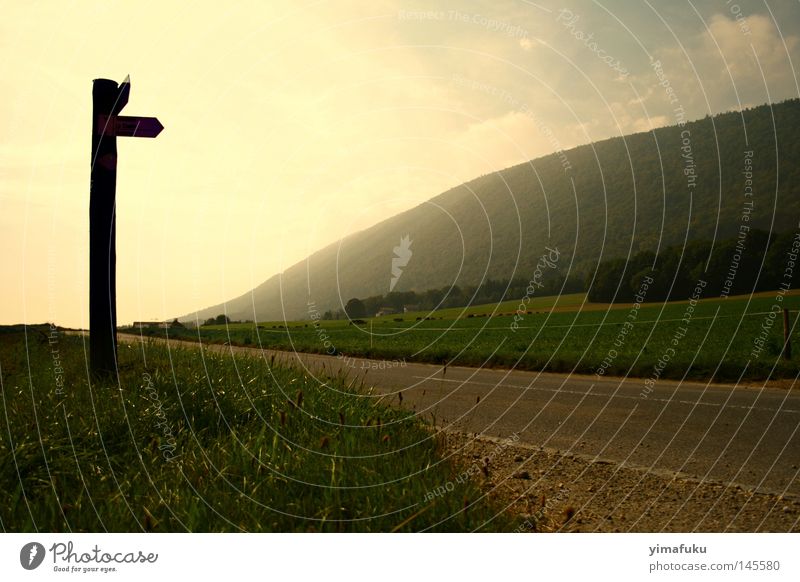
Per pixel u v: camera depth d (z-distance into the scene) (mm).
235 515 3959
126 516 3984
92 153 7711
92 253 7711
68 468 4750
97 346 7633
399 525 3744
